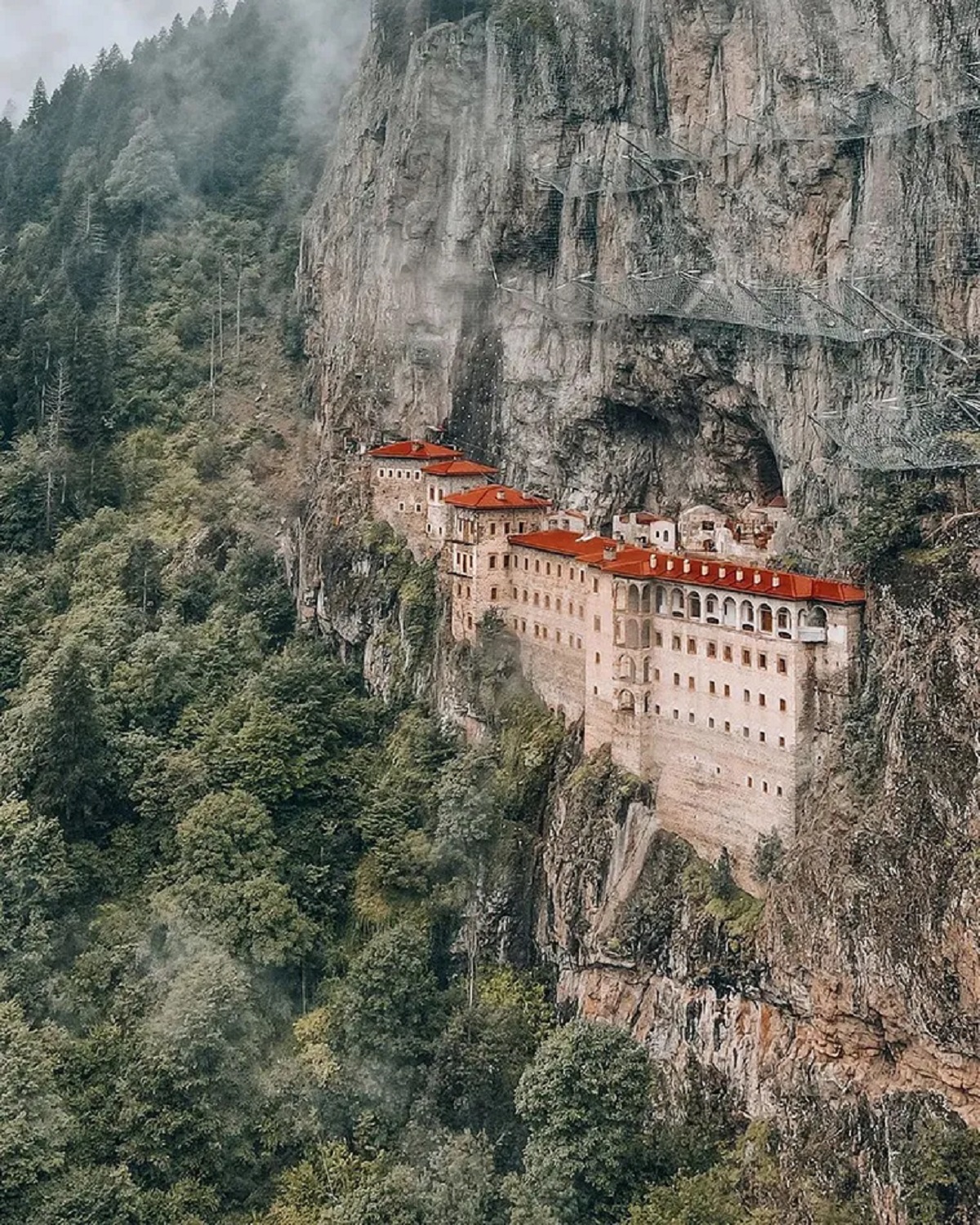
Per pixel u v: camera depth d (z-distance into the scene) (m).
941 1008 75.38
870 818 81.75
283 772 121.06
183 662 142.12
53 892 110.94
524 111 129.88
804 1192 78.38
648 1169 83.88
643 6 115.06
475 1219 83.94
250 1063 99.44
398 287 152.62
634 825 98.00
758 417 105.69
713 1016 89.19
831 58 95.56
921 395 87.00
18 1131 87.12
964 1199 72.56
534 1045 98.69
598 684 102.75
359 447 156.00
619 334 116.31
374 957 103.31
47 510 172.88
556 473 130.00
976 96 85.25
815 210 97.31
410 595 134.12
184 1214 89.00
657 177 111.38
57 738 122.31
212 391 191.25
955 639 78.81
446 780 112.94
